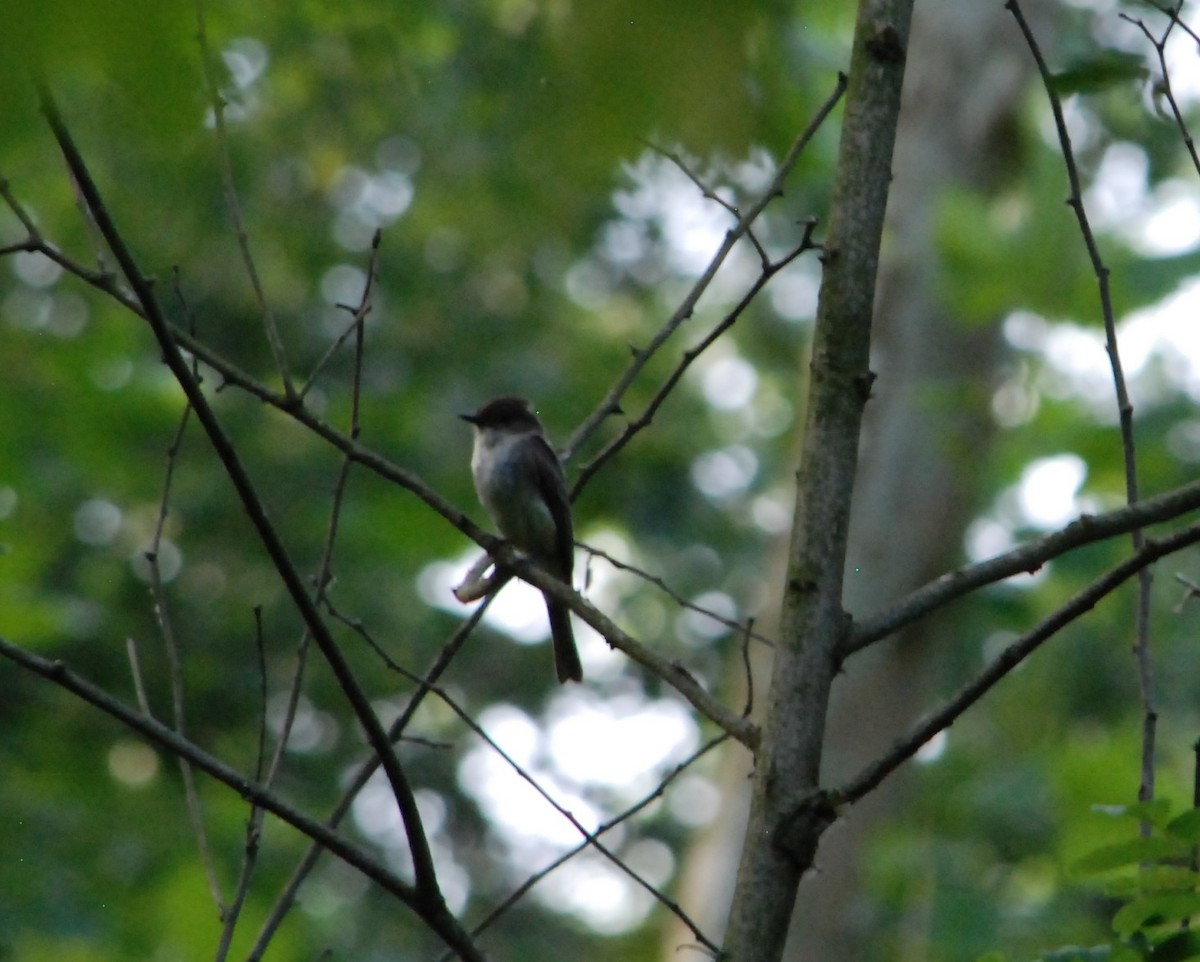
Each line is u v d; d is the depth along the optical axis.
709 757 23.48
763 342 24.91
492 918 5.00
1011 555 4.70
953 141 14.36
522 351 20.83
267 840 14.51
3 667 14.42
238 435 19.00
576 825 4.85
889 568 13.25
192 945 8.32
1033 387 12.38
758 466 24.50
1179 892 4.46
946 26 14.84
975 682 4.31
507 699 22.88
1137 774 8.21
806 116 4.90
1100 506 11.66
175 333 5.52
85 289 16.77
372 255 5.72
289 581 4.25
